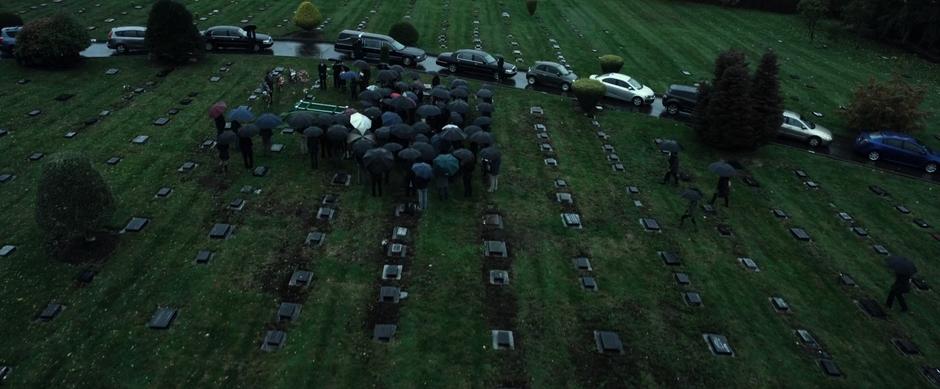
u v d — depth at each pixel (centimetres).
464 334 1508
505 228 1972
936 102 3481
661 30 4581
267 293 1595
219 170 2173
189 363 1362
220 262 1700
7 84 2734
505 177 2295
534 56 3759
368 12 4416
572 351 1483
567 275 1769
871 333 1644
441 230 1925
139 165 2162
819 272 1898
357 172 2228
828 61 4141
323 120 2262
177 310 1512
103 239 1745
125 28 3256
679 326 1602
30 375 1299
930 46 4528
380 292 1614
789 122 2855
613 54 3938
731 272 1858
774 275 1862
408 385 1348
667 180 2356
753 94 2638
